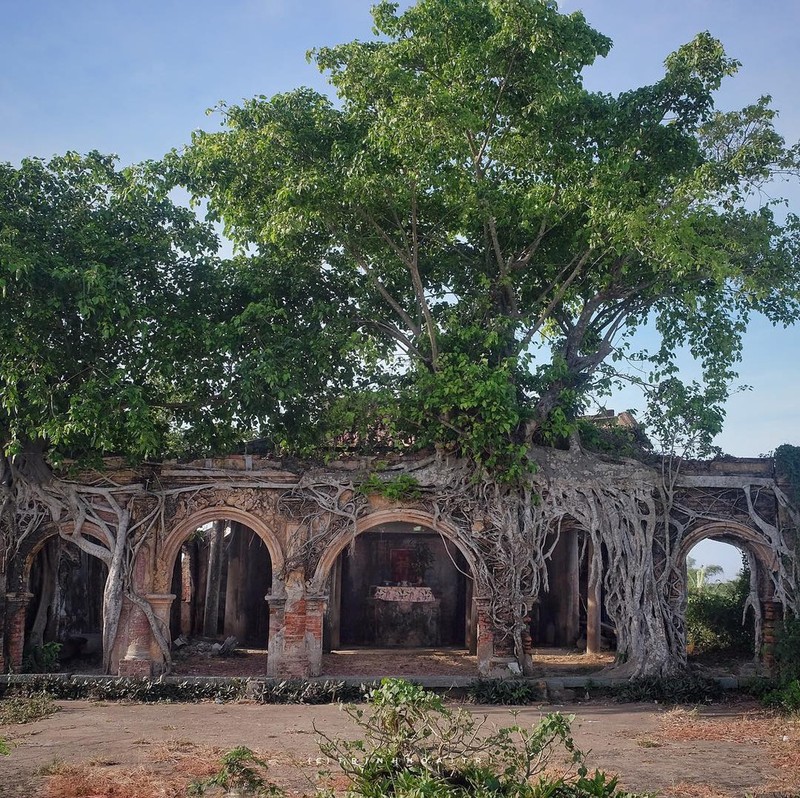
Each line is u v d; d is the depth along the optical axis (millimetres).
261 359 19188
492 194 19297
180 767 11453
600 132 20031
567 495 20219
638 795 9172
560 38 18328
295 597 19969
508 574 19828
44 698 17422
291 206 18656
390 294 22172
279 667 19703
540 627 27109
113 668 19766
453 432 20266
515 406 19531
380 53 18875
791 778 11273
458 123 17969
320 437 20625
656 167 20375
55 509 20234
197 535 28375
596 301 21516
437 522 20188
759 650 20188
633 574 19922
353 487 20328
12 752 12531
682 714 16031
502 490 20062
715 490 20578
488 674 19391
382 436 21656
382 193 18500
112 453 20484
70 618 24797
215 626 27172
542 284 22016
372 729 9891
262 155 19422
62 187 19953
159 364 19688
